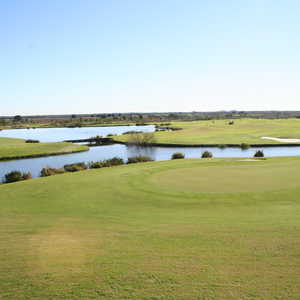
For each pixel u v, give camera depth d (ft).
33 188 59.16
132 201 47.14
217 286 17.48
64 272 20.47
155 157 147.02
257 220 33.19
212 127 320.70
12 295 17.38
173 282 18.22
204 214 38.06
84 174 75.05
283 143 179.22
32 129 426.92
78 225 34.22
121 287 17.85
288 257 21.43
